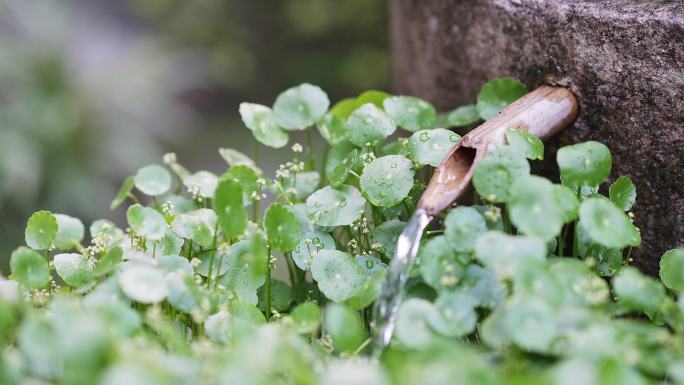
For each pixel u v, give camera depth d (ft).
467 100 4.10
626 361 2.99
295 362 2.99
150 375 2.87
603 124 3.63
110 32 12.26
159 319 3.21
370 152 3.68
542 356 3.09
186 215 3.55
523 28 3.78
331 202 3.52
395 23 4.50
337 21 11.55
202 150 10.66
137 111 9.66
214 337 3.20
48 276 3.37
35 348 3.00
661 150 3.54
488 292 3.19
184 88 11.73
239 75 12.00
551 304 3.07
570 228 3.69
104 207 8.59
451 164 3.40
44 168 8.30
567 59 3.67
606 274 3.41
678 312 3.16
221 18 12.20
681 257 3.29
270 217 3.37
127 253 3.38
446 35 4.11
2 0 9.37
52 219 3.48
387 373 3.07
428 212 3.32
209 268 3.40
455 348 2.99
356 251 3.57
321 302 3.64
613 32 3.56
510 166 3.28
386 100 3.78
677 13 3.47
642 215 3.61
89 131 8.86
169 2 12.40
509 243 3.13
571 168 3.34
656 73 3.51
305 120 3.83
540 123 3.59
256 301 3.46
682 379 2.97
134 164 9.21
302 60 11.82
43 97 8.70
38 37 9.20
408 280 3.34
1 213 7.74
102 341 2.93
